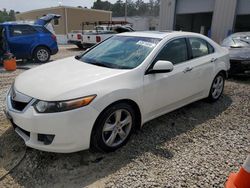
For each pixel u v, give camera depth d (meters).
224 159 3.12
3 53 9.29
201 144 3.48
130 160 3.05
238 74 7.20
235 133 3.85
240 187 2.30
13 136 3.54
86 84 2.91
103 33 15.64
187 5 17.39
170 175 2.79
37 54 10.16
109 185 2.62
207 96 4.90
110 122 3.12
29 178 2.76
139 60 3.54
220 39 15.66
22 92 2.95
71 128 2.72
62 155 3.11
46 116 2.67
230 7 14.81
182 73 3.97
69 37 17.53
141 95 3.34
